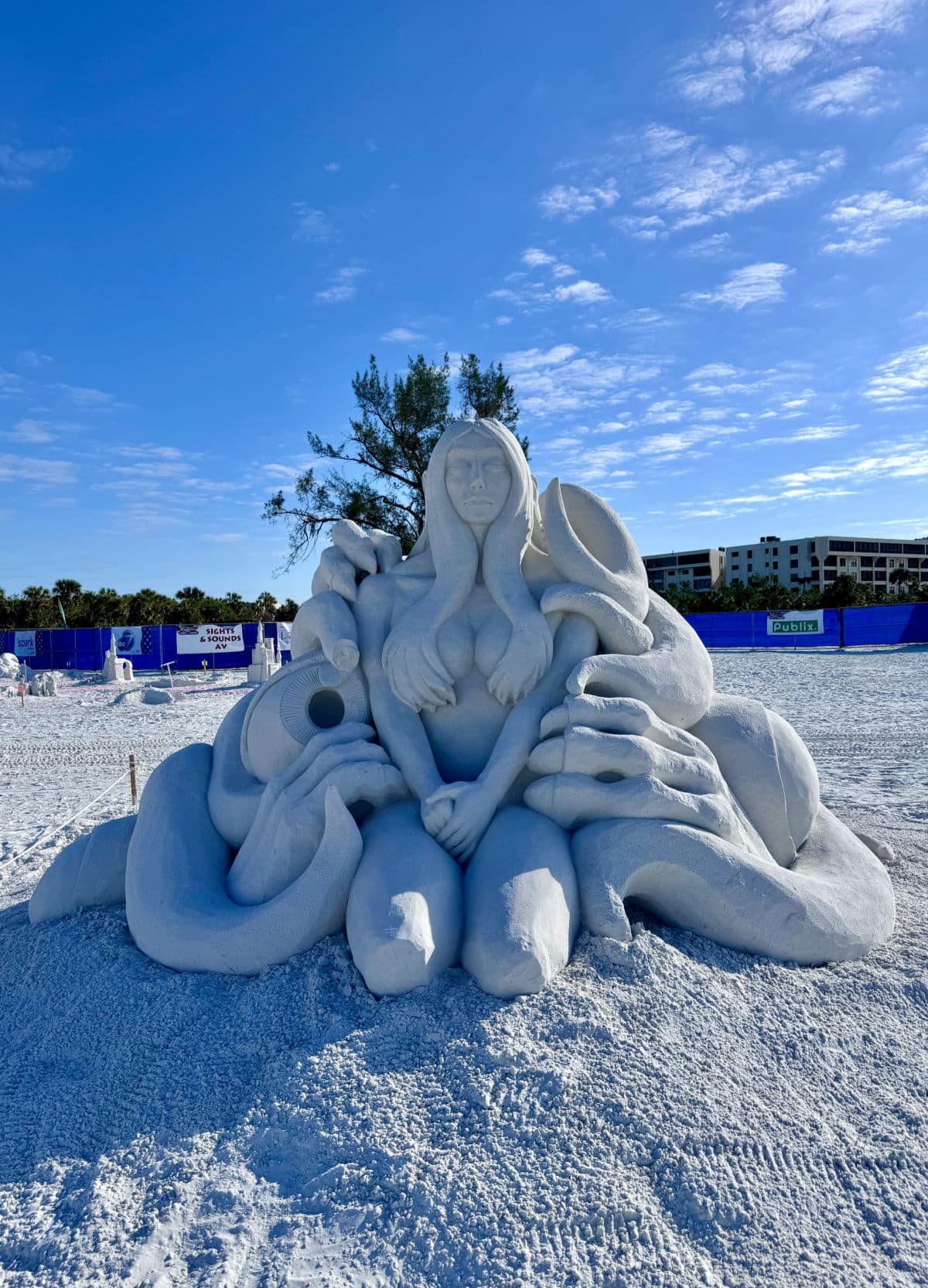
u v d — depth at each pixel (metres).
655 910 3.06
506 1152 2.05
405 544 17.22
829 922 2.92
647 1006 2.51
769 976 2.77
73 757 10.69
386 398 17.03
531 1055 2.28
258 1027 2.56
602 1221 1.90
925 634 25.88
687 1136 2.10
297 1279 1.79
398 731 3.19
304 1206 1.98
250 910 2.91
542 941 2.56
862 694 14.55
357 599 3.51
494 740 3.25
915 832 5.14
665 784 3.00
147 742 11.81
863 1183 2.02
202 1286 1.79
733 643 27.88
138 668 26.83
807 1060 2.42
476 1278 1.79
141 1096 2.39
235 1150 2.15
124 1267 1.85
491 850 2.84
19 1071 2.60
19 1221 2.01
